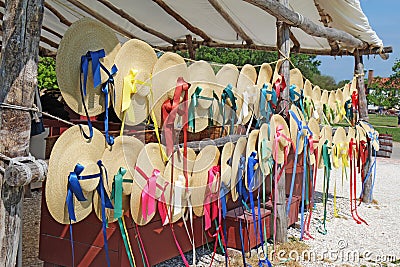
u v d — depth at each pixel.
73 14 5.61
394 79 31.12
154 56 2.47
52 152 2.00
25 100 1.84
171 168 2.64
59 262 2.81
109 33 2.20
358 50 6.04
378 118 35.09
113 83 2.21
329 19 5.55
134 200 2.40
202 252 3.63
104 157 2.23
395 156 12.45
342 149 4.98
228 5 5.21
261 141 3.38
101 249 2.67
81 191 2.09
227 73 3.21
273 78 3.86
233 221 3.60
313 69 15.97
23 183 1.77
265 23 5.79
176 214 2.72
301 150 4.05
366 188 6.16
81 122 3.05
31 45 1.84
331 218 5.17
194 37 7.02
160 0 5.29
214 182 2.96
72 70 2.04
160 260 2.99
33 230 3.88
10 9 1.81
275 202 3.64
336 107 5.31
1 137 1.80
